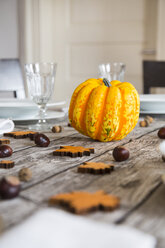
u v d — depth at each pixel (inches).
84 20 177.3
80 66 181.6
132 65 170.1
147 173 28.5
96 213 21.8
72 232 15.8
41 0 179.6
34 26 183.5
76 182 26.6
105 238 15.4
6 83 83.7
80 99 39.2
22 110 49.9
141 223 20.9
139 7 164.9
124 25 168.9
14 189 23.8
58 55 185.0
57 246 14.8
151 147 36.9
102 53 175.8
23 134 41.9
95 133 38.8
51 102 52.8
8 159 32.4
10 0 185.0
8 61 84.9
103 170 28.3
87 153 33.8
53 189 25.3
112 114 37.7
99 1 172.6
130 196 24.2
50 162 31.5
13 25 186.9
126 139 40.8
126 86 39.3
